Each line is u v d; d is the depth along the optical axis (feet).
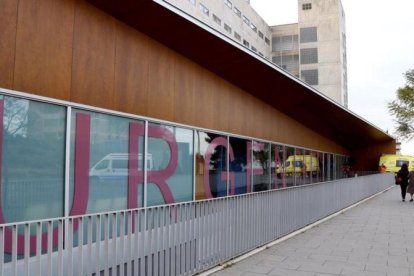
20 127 18.10
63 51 20.16
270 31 248.11
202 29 25.91
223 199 23.12
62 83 20.08
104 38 22.79
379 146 111.14
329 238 31.37
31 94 18.45
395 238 31.68
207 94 33.47
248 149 41.09
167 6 22.77
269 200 29.07
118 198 23.66
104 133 22.80
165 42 27.61
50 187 19.35
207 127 33.35
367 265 23.41
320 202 41.37
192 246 20.36
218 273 21.18
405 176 62.39
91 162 21.81
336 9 233.35
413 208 52.80
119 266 15.84
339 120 66.08
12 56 17.70
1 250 12.09
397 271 22.25
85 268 14.74
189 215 20.20
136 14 23.45
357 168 110.93
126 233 16.44
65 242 13.93
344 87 246.47
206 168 32.99
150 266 17.30
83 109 21.38
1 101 17.31
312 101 49.42
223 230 23.02
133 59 25.03
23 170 18.13
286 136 53.16
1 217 17.04
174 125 28.96
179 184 29.43
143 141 25.84
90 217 14.64
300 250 26.89
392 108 170.40
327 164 77.51
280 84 40.47
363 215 45.62
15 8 17.85
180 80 29.84
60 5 19.99
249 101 41.63
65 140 20.18
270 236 29.04
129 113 24.61
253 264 23.07
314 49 235.40
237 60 32.37
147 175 26.14
